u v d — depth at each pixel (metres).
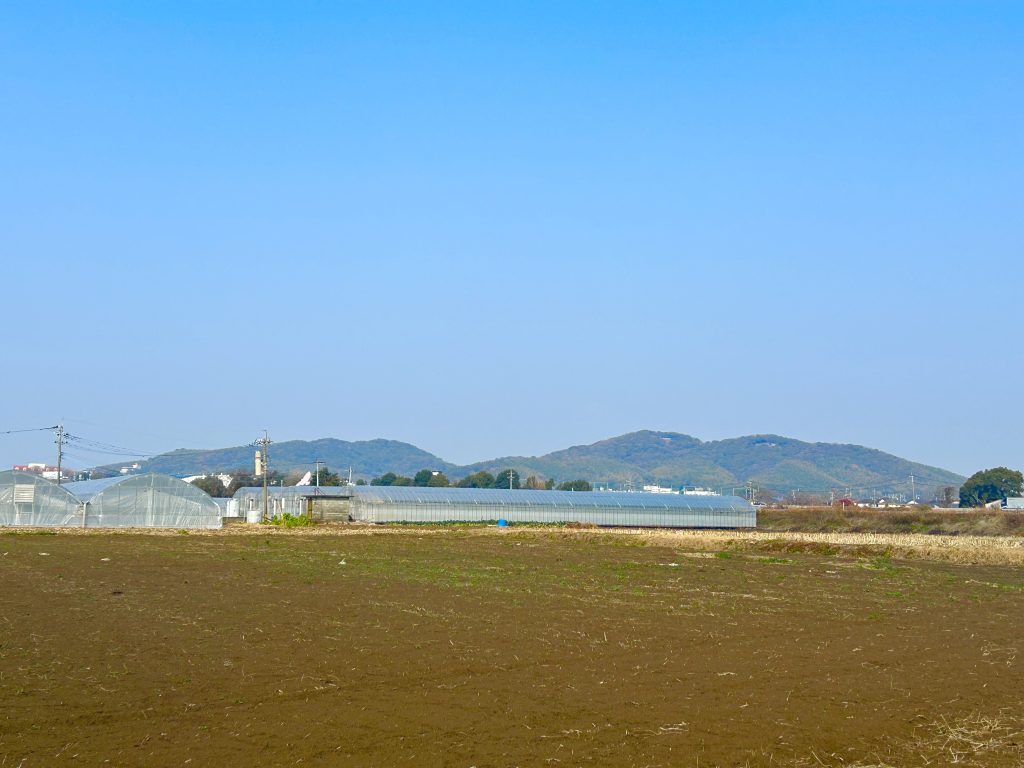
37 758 14.29
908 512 142.88
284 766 14.20
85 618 27.22
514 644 23.92
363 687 19.03
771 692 19.42
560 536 77.75
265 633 24.89
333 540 68.06
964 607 34.53
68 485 100.06
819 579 44.22
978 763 15.20
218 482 198.25
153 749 14.84
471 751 15.06
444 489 116.19
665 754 15.20
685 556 58.06
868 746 15.98
